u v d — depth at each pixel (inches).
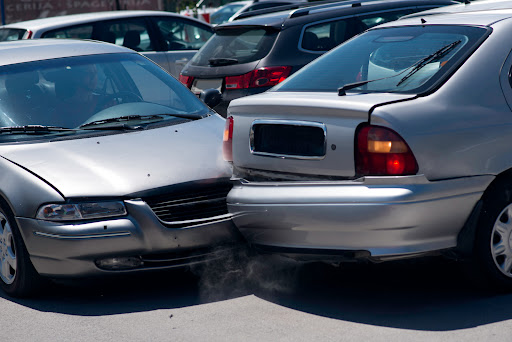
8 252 279.6
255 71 460.8
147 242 261.6
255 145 261.4
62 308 266.5
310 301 255.3
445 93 237.8
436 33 264.2
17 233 271.1
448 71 243.0
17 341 237.6
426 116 231.0
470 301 245.4
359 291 261.9
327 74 272.2
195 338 229.1
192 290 275.3
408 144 226.1
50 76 328.8
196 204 271.3
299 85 273.3
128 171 272.8
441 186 228.8
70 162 277.9
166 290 277.6
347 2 504.4
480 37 251.1
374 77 258.2
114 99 328.8
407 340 217.0
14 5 1246.3
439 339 216.4
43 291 279.9
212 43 504.4
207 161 285.1
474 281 248.5
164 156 284.2
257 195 247.9
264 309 250.5
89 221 259.6
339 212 228.8
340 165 236.1
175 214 268.1
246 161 264.7
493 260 243.3
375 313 240.4
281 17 478.6
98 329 243.0
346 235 230.4
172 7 1531.7
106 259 261.1
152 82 344.2
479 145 235.6
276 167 253.8
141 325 243.9
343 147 235.1
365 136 230.5
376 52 268.8
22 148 289.4
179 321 244.8
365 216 225.0
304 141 246.4
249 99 266.2
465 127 234.5
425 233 229.6
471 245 239.3
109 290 282.7
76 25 620.7
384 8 503.5
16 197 269.3
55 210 261.1
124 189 264.1
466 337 216.7
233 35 490.9
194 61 507.8
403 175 226.1
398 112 229.6
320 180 242.8
